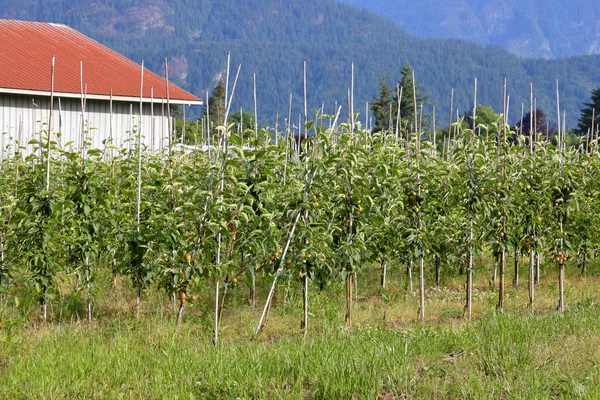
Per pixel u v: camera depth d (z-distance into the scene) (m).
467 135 11.17
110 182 10.84
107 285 12.41
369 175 10.48
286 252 9.78
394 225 11.47
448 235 11.58
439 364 7.85
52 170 11.29
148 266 10.03
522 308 12.25
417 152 10.98
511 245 11.91
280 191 10.03
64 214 10.04
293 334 10.01
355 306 11.59
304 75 9.94
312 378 7.32
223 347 8.41
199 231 8.89
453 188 11.19
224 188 9.07
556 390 7.09
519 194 11.30
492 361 7.77
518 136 11.75
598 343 8.64
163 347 8.37
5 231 9.91
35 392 6.86
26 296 10.44
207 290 11.86
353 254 10.09
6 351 8.30
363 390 6.89
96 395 6.92
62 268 10.09
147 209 10.76
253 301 11.34
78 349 8.14
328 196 9.92
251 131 9.74
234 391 6.99
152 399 6.91
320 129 9.66
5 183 12.59
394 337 8.80
